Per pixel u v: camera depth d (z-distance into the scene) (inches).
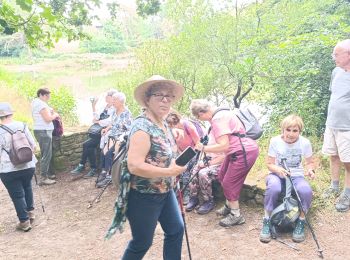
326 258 123.4
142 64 345.1
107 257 138.9
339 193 156.4
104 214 178.4
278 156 141.4
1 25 128.2
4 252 148.0
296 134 139.2
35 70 1427.2
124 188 92.1
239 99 299.6
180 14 342.0
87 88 904.3
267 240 135.8
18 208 164.9
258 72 256.7
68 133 246.2
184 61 330.6
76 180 229.5
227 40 319.3
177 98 97.5
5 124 162.9
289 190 135.9
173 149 98.3
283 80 238.5
